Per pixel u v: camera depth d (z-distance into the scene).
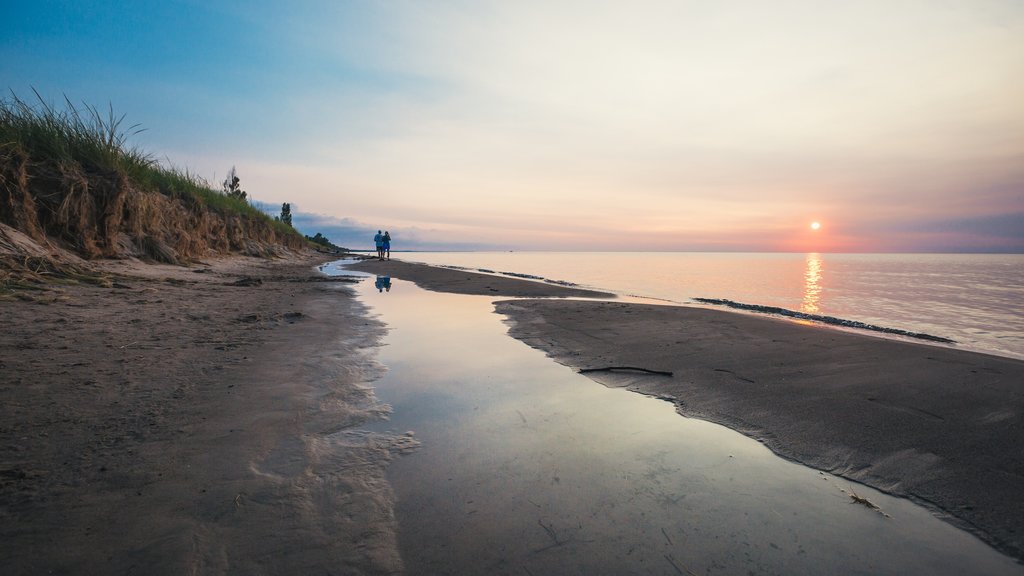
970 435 2.49
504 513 1.80
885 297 12.51
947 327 7.43
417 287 11.97
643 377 3.75
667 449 2.42
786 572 1.48
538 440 2.52
